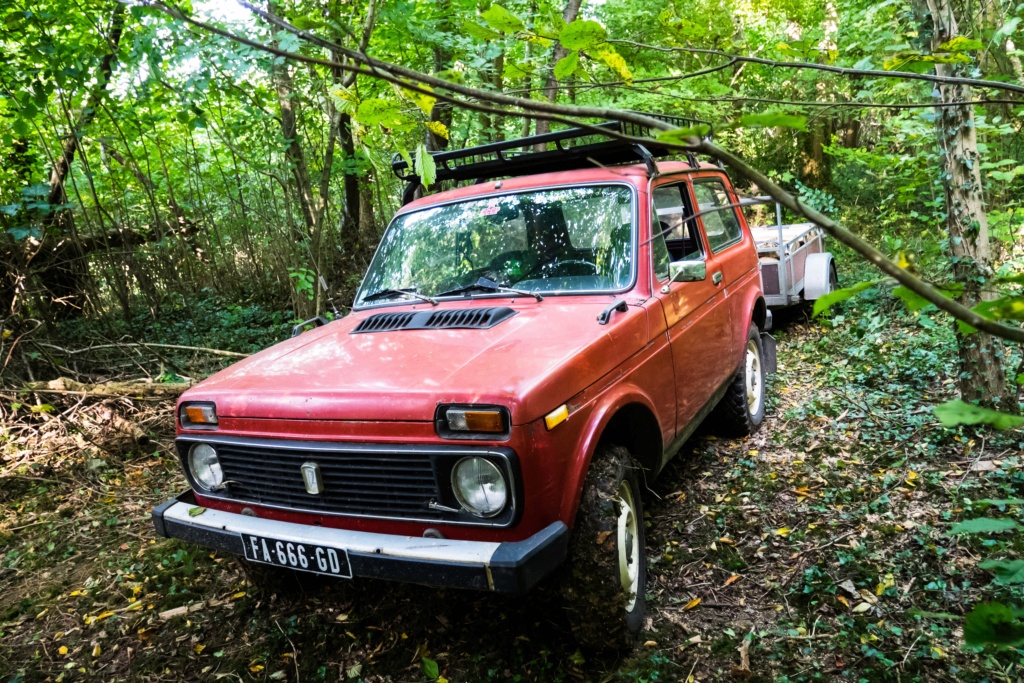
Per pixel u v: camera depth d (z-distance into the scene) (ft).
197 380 21.70
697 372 12.57
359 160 29.96
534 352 8.93
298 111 27.14
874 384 17.44
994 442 13.25
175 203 32.58
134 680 10.09
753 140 43.42
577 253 11.44
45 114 25.98
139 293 31.71
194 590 12.23
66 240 25.36
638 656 9.34
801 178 42.70
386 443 8.31
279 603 11.63
